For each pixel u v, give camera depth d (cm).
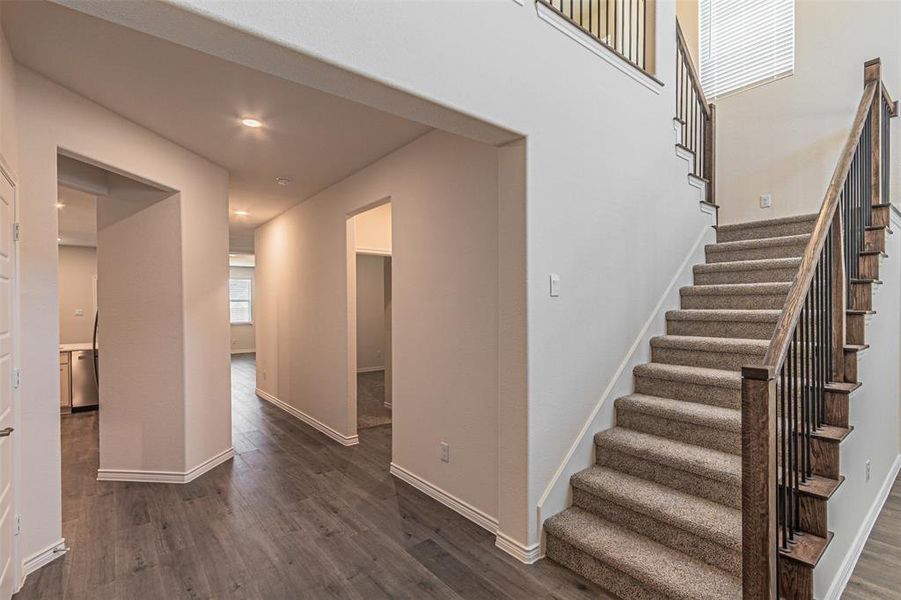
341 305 458
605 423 288
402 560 247
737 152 476
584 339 276
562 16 262
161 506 314
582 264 276
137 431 358
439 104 204
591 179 282
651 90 335
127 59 229
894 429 347
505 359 253
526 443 243
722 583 191
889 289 314
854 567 239
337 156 379
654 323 336
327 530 280
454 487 309
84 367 594
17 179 229
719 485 224
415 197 345
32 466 240
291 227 568
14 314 223
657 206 341
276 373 625
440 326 321
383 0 185
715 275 370
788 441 188
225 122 308
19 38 210
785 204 445
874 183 307
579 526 239
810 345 221
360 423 531
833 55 416
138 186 356
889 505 307
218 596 220
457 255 306
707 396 276
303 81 184
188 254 360
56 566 244
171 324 355
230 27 148
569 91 268
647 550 217
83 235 662
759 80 461
